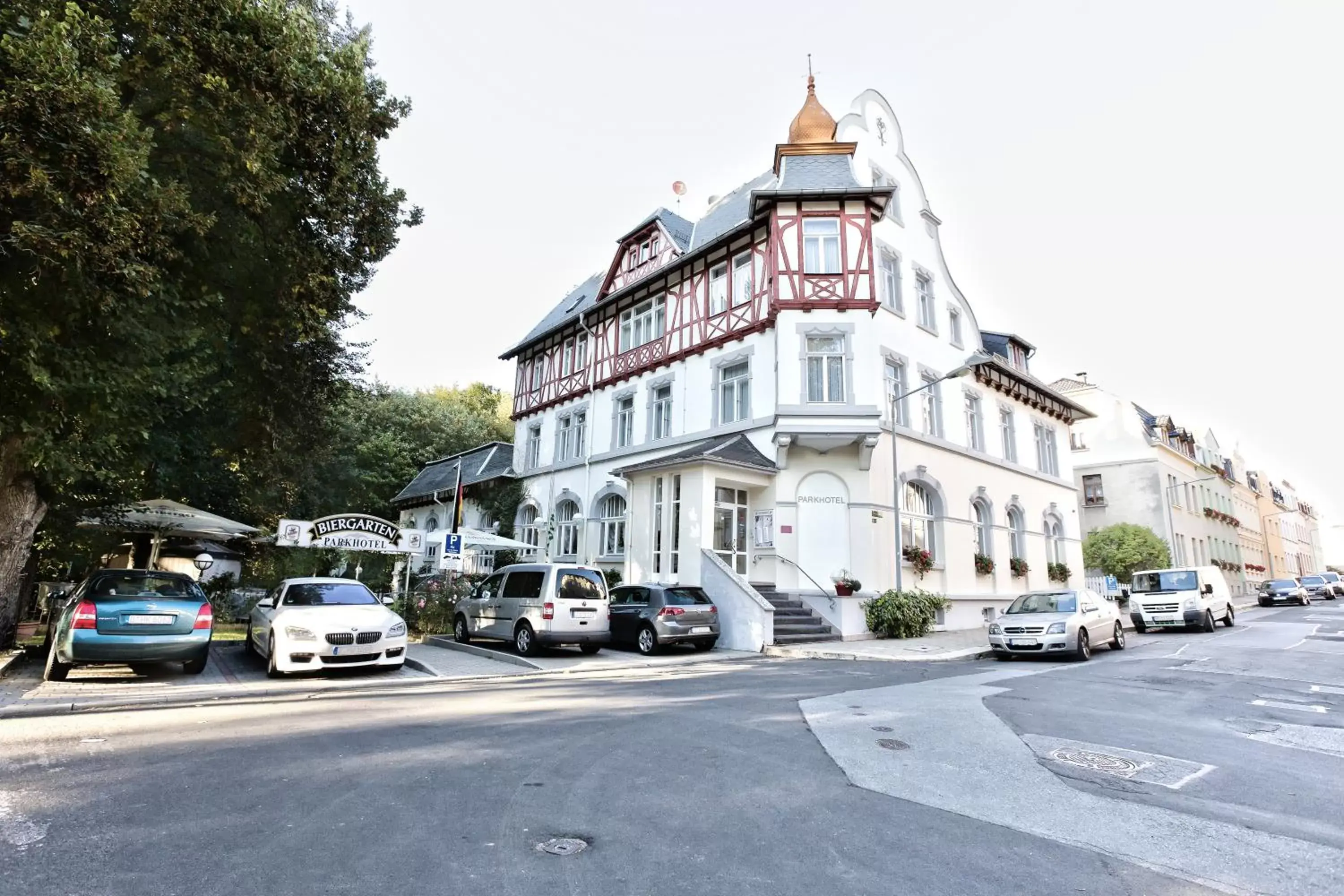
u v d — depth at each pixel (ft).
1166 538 112.16
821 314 57.47
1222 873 11.69
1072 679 34.32
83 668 33.99
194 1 26.91
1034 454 84.23
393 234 40.11
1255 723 23.71
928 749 19.77
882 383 61.82
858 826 13.66
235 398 46.37
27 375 25.48
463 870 11.34
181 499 61.67
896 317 65.62
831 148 60.85
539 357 94.27
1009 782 16.72
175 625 30.73
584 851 12.20
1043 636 42.70
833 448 57.52
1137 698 28.71
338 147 32.89
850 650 45.80
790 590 55.57
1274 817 14.43
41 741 19.31
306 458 57.26
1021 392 82.48
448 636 53.16
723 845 12.58
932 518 65.72
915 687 31.27
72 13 22.35
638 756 18.61
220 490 67.77
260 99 28.76
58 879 10.71
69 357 25.55
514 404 97.86
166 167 30.37
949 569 64.95
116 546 56.29
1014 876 11.46
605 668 38.45
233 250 33.30
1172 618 63.82
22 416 26.61
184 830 12.90
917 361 67.21
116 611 29.76
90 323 26.21
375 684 31.55
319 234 37.04
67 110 21.53
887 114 73.00
